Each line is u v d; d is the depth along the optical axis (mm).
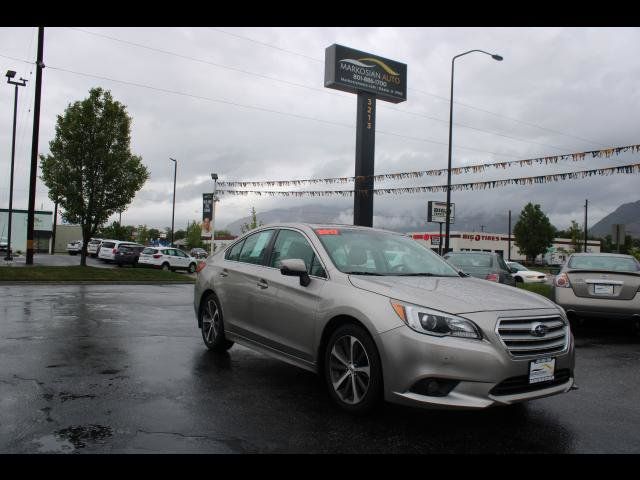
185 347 6609
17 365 5379
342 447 3494
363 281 4379
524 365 3768
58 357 5805
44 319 8586
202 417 3965
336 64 40438
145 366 5516
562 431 3916
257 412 4137
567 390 4066
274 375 5297
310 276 4820
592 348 7625
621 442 3723
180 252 35062
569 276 8742
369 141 42062
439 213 34812
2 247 45312
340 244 5117
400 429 3857
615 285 8406
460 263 12430
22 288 14922
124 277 19656
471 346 3668
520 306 4062
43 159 22703
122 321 8656
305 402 4430
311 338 4574
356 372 4125
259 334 5316
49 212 56156
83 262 22703
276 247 5566
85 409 4055
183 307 11008
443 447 3549
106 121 22469
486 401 3629
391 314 3912
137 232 85750
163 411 4074
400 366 3758
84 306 10578
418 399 3676
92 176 22375
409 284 4383
